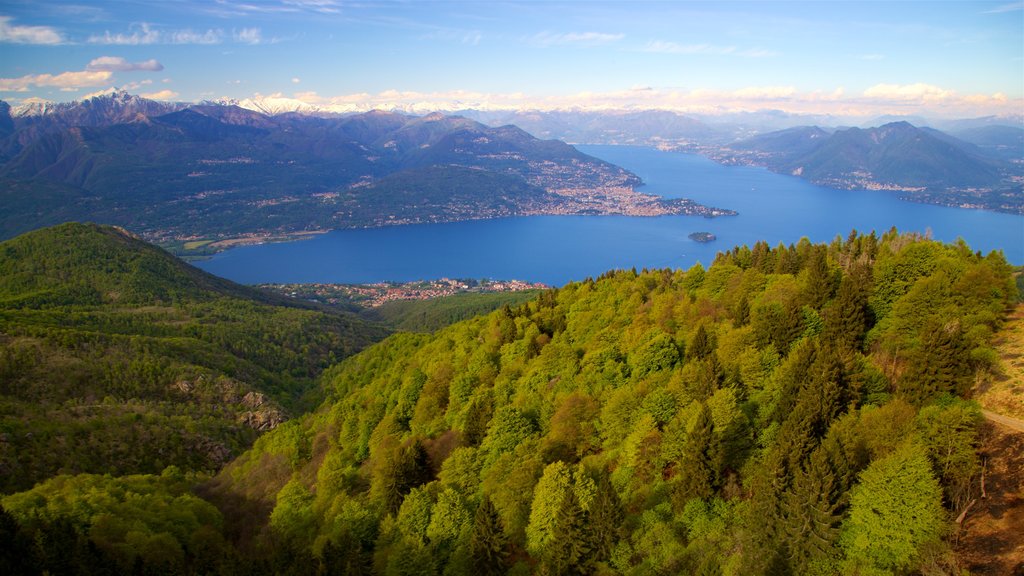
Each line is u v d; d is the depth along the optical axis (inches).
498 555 2377.0
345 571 2432.3
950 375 2375.7
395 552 2519.7
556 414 3161.9
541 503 2432.3
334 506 3110.2
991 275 3127.5
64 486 3708.2
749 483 2251.5
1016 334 2874.0
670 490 2349.9
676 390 2898.6
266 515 3853.3
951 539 1781.5
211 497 4389.8
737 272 4736.7
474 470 3053.6
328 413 5236.2
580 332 4712.1
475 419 3435.0
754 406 2687.0
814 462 1891.0
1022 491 1862.7
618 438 2898.6
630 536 2197.3
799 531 1860.2
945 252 3567.9
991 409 2297.0
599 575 2130.9
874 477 1844.2
